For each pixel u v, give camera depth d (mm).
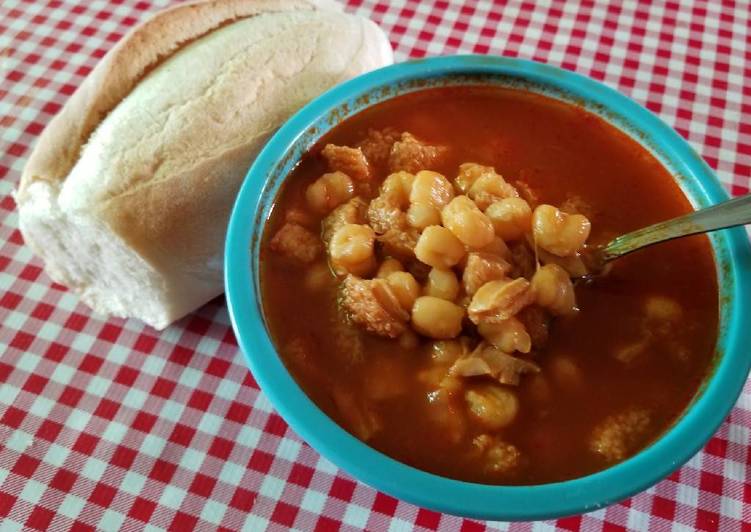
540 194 215
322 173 214
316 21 245
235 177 217
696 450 161
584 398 184
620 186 215
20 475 208
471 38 307
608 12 316
